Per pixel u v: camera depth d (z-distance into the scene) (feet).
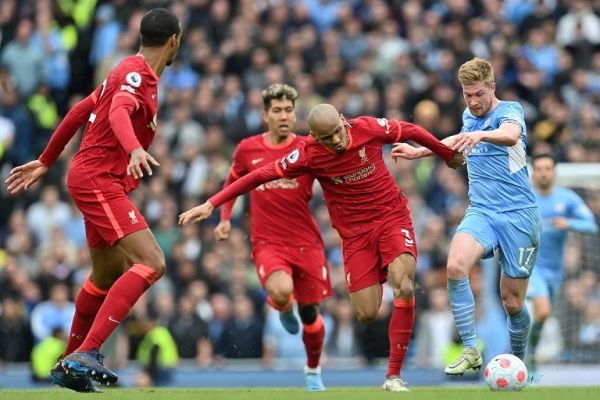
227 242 166.40
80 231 178.09
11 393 86.33
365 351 155.02
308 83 192.34
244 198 172.76
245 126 188.03
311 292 109.60
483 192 92.73
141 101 84.48
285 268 107.96
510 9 219.41
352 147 93.66
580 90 204.74
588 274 147.64
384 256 95.50
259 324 156.76
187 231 168.55
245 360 156.46
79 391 86.99
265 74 198.49
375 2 212.23
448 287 91.30
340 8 208.54
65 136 90.38
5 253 176.65
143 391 91.15
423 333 156.15
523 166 92.38
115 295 84.23
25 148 193.98
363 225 96.17
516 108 91.30
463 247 90.74
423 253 164.45
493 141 87.56
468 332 90.74
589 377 146.92
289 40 201.77
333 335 155.53
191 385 144.87
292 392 88.43
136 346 151.94
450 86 195.31
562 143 192.75
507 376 87.25
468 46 201.77
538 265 128.06
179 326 152.97
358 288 96.73
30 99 199.00
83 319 91.04
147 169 79.92
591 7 215.10
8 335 157.38
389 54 200.23
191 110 189.78
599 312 147.64
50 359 150.20
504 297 94.38
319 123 90.79
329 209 97.76
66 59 206.69
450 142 93.15
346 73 199.21
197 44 202.49
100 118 85.56
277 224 108.99
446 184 176.76
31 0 208.74
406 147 93.76
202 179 179.83
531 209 92.53
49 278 162.81
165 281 162.61
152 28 86.63
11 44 202.49
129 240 85.05
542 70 207.00
